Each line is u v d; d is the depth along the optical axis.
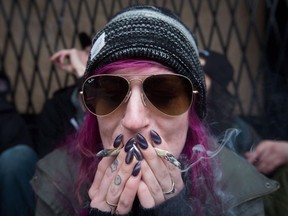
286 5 3.54
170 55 1.16
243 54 3.64
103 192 1.16
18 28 3.64
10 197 2.27
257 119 3.21
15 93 3.66
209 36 3.70
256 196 1.42
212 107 2.13
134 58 1.16
